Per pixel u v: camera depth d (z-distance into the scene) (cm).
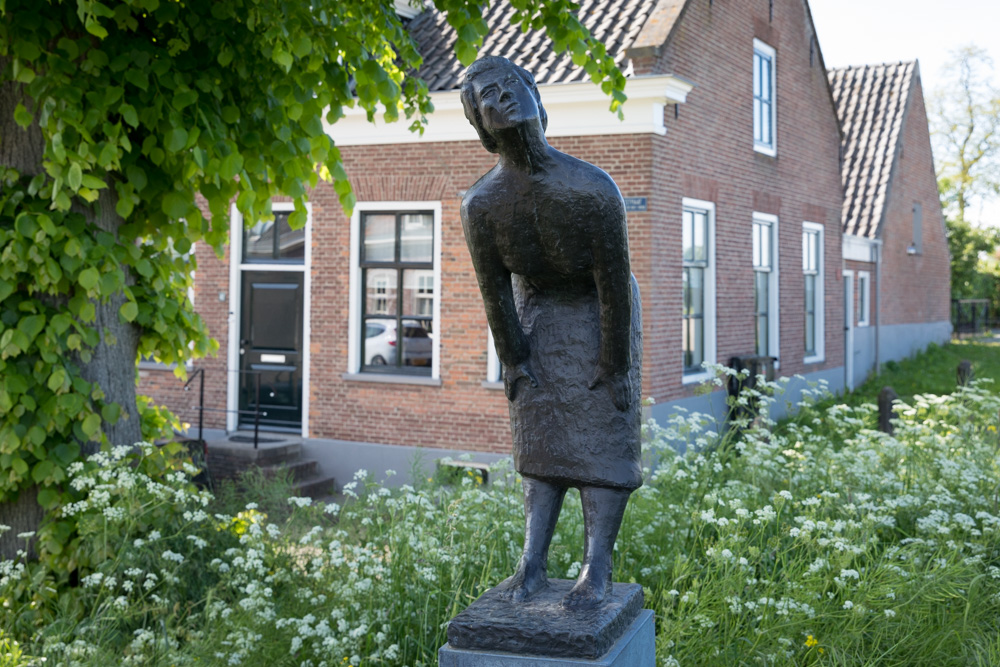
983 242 4044
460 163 1041
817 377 1522
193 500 565
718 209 1166
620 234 266
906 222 2295
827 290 1580
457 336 1046
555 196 265
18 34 476
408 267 1074
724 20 1179
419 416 1062
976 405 790
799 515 531
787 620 415
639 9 1064
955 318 4038
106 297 500
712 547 443
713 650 405
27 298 505
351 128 1077
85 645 413
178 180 538
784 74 1388
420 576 412
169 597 476
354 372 1088
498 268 282
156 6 470
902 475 602
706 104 1127
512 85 260
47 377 499
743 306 1241
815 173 1516
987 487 596
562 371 290
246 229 1142
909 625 434
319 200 1098
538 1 608
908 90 2161
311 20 527
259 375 1137
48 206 505
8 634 450
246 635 404
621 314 275
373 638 404
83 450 525
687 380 1080
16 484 504
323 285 1099
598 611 275
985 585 480
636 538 488
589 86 984
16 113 480
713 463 559
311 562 477
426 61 1082
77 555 495
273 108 546
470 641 269
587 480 288
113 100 475
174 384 1158
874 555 494
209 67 532
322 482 1043
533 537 297
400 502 473
